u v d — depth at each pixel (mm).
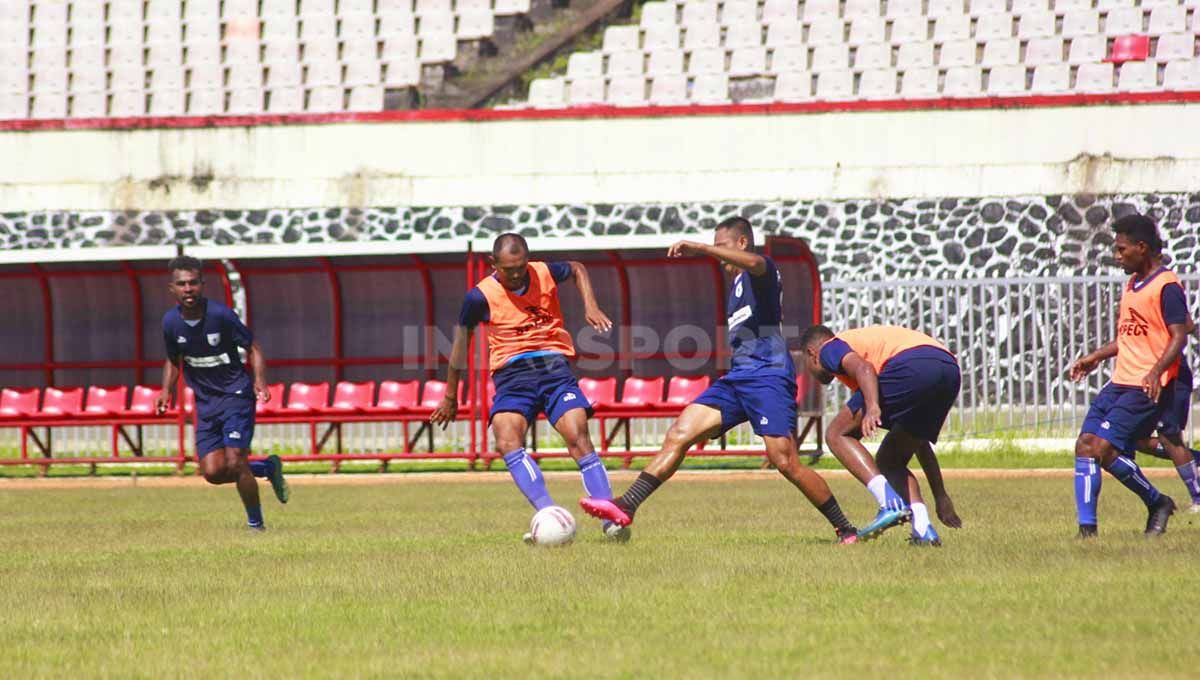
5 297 70938
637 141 87188
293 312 70750
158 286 70000
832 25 105062
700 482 57219
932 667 15859
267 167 89500
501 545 30344
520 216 87812
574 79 105812
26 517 43219
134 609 21641
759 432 29719
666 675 15711
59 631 19734
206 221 89688
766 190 85812
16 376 71812
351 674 16141
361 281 69938
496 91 109000
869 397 27922
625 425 66562
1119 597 20359
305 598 22469
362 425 71125
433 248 61844
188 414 68000
